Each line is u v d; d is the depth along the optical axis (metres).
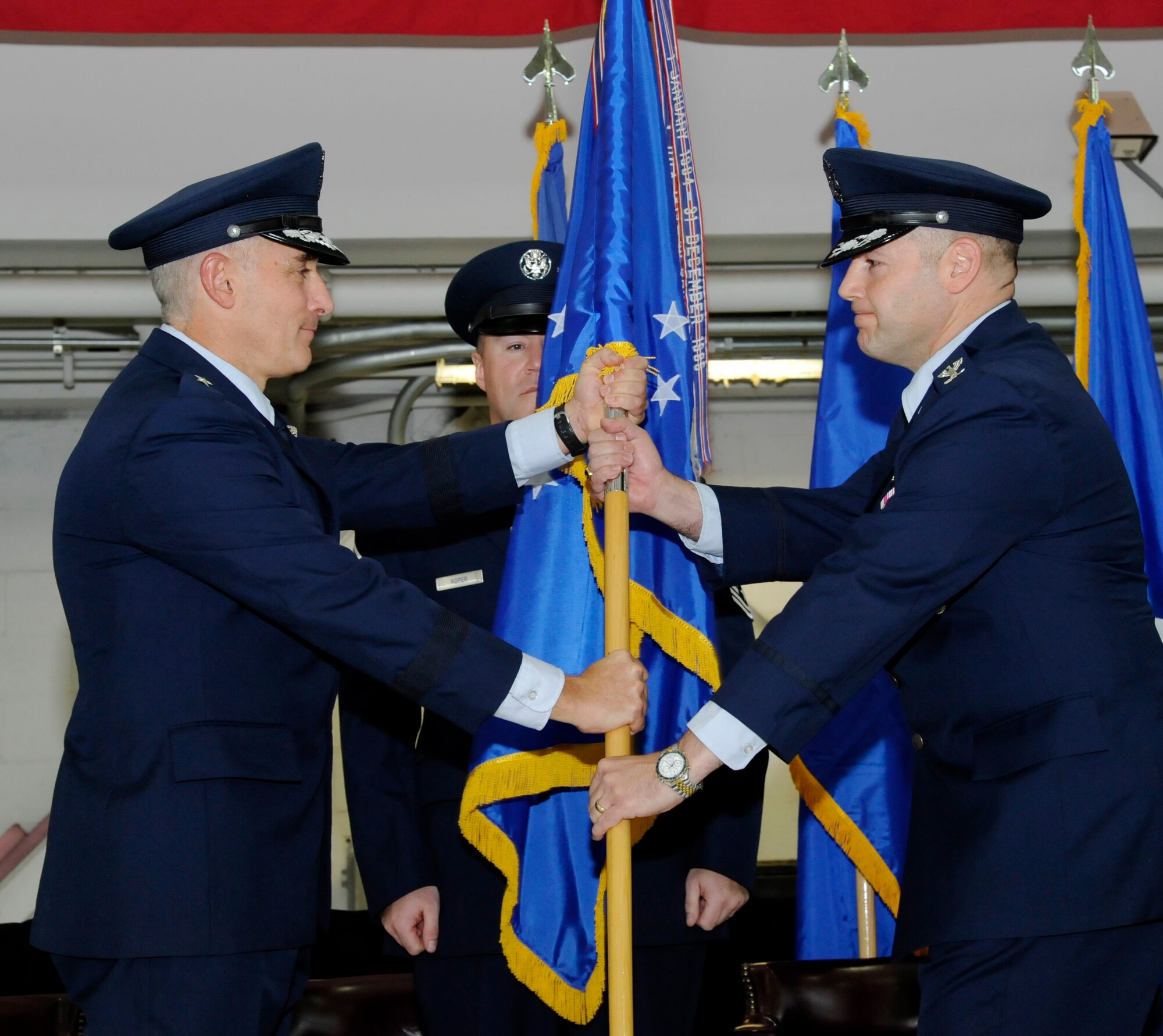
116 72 4.04
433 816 2.39
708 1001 4.00
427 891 2.35
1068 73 4.21
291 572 1.89
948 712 1.92
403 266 4.60
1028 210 2.12
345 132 4.23
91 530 1.92
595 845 2.29
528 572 2.31
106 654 1.89
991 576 1.91
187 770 1.81
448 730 2.44
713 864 2.32
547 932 2.24
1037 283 4.69
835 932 2.93
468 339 2.88
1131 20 3.75
